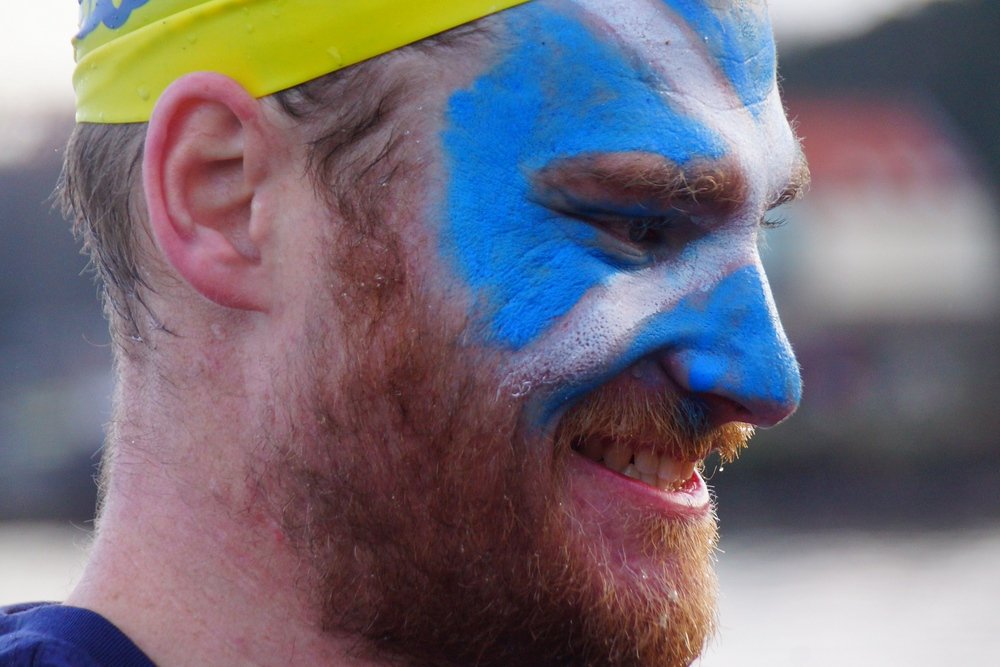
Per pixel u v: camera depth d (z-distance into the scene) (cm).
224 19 305
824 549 2142
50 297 3844
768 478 2895
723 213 301
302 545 302
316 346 302
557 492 297
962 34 4738
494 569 296
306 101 302
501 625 297
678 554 310
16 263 3881
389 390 298
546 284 295
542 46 293
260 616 304
